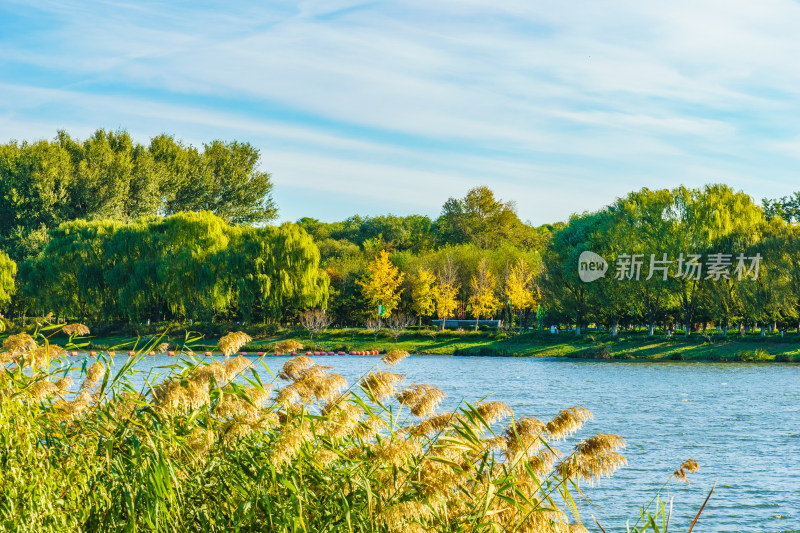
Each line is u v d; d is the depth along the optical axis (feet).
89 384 22.75
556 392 117.70
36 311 214.07
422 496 17.84
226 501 19.04
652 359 186.80
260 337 213.05
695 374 151.33
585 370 159.12
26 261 217.36
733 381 137.39
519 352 198.80
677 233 199.93
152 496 17.80
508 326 248.73
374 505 18.39
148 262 208.44
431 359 188.03
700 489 55.98
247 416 20.10
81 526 17.83
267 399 20.43
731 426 85.30
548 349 201.16
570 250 219.41
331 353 200.03
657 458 66.85
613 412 96.48
